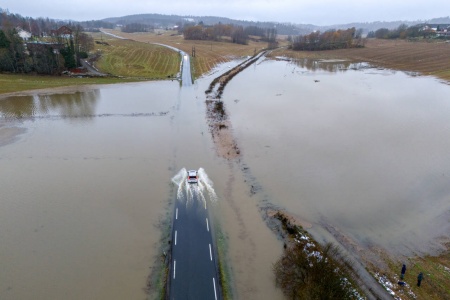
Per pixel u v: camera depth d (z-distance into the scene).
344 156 59.03
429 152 60.84
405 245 38.12
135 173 52.53
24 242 37.44
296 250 36.19
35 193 46.41
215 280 32.69
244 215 43.06
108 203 44.62
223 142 64.88
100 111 83.81
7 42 112.06
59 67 118.12
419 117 80.31
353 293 29.97
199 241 38.12
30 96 94.62
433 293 31.33
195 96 99.38
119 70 131.12
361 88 112.19
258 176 52.44
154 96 99.00
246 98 97.31
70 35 140.62
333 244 37.81
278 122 75.94
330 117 79.62
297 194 47.72
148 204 44.66
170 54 174.38
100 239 38.19
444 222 42.12
